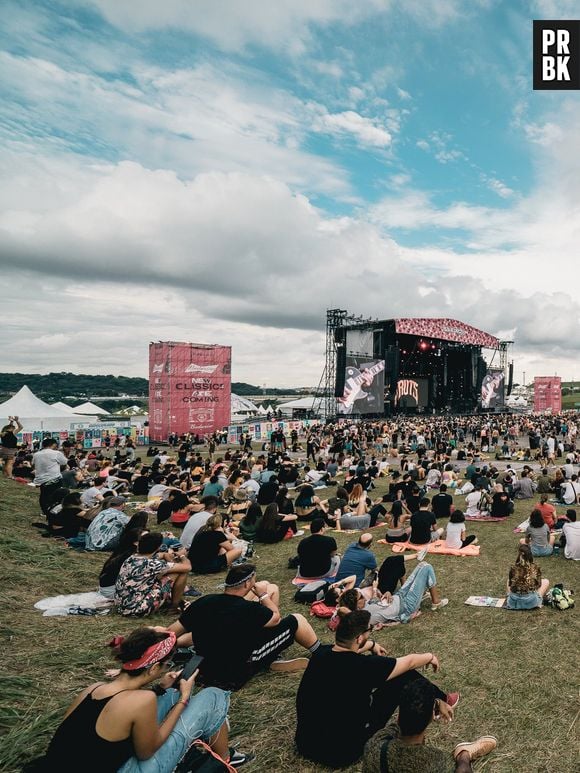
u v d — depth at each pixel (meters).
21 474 17.16
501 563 9.27
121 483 16.41
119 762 2.48
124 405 175.50
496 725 4.17
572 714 4.33
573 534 9.34
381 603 6.38
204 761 3.04
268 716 4.14
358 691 3.36
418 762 2.51
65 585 7.25
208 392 45.06
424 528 10.27
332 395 64.38
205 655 3.68
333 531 12.48
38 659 4.71
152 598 6.13
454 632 6.14
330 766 3.45
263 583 5.52
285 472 19.83
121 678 2.64
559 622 6.39
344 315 63.22
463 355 84.44
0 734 3.48
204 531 8.42
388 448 35.78
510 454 33.00
